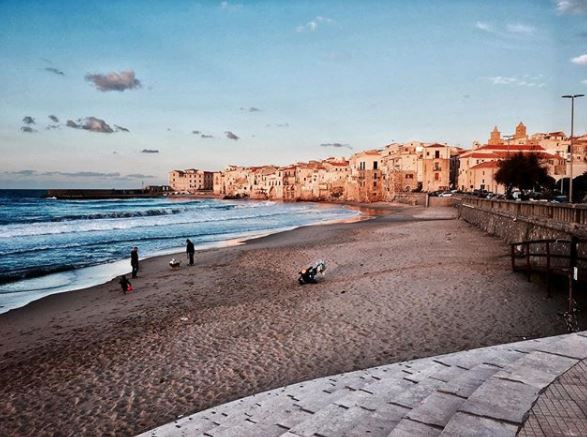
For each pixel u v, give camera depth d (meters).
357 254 30.39
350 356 11.67
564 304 15.21
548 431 4.44
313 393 7.64
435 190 122.81
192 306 18.48
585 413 4.80
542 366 6.28
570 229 19.11
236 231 55.66
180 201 184.12
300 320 15.00
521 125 131.75
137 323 16.22
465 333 12.97
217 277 24.81
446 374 6.91
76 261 32.88
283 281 22.95
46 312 18.64
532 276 18.27
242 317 15.79
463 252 28.31
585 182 51.16
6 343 14.77
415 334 13.07
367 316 15.00
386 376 7.89
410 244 34.22
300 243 39.28
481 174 99.12
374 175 147.38
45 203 144.38
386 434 4.96
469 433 4.44
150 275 26.42
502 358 7.18
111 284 24.11
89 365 12.21
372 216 78.00
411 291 17.88
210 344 13.22
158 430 7.11
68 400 10.12
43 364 12.55
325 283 21.03
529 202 26.64
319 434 5.18
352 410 5.88
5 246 41.91
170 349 13.02
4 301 20.86
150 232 54.78
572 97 38.44
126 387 10.60
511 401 5.12
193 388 10.31
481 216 43.44
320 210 109.19
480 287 17.84
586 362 6.41
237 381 10.53
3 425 9.15
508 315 14.37
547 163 88.62
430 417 5.07
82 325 16.50
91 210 104.44
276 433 5.84
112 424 8.91
